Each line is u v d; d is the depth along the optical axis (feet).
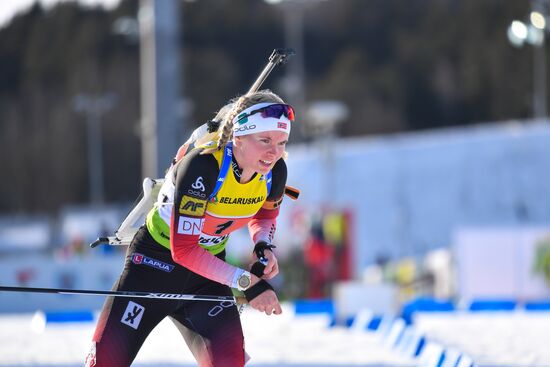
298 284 213.46
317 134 249.34
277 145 41.93
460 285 180.34
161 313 44.65
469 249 180.34
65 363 86.17
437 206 241.76
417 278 216.54
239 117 41.65
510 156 237.04
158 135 164.14
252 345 101.24
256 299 42.57
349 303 123.13
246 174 42.57
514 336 103.50
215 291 45.91
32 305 174.29
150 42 168.25
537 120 489.67
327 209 216.13
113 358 43.16
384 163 249.34
